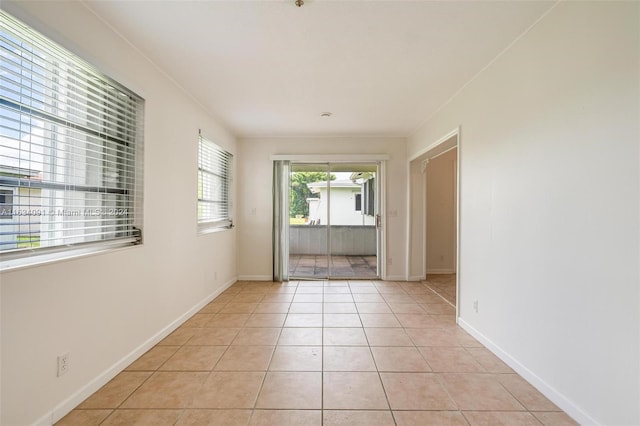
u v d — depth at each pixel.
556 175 1.76
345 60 2.38
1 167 1.37
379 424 1.59
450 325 2.96
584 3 1.57
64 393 1.62
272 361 2.23
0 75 1.36
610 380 1.43
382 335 2.72
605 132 1.46
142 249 2.30
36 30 1.44
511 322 2.16
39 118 1.52
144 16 1.83
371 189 5.14
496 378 2.02
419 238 4.89
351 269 5.16
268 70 2.55
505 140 2.23
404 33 2.02
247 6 1.75
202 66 2.48
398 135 4.74
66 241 1.76
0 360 1.31
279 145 4.84
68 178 1.76
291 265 5.17
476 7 1.76
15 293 1.37
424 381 1.98
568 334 1.67
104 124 2.00
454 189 5.40
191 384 1.93
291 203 5.14
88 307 1.78
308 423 1.59
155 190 2.47
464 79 2.71
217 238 3.96
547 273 1.82
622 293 1.38
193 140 3.19
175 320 2.83
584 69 1.57
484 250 2.52
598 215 1.50
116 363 2.02
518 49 2.08
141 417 1.62
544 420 1.62
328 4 1.73
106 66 1.89
